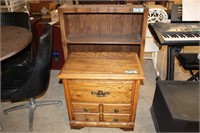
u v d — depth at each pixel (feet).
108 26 6.38
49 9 8.51
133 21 6.21
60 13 5.46
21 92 4.52
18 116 5.66
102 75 4.20
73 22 6.34
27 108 5.95
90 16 6.19
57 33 7.27
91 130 5.10
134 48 6.89
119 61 4.81
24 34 5.48
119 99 4.53
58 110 5.89
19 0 8.75
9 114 5.74
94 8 5.32
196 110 3.88
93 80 4.27
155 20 7.01
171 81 4.90
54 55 7.78
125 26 6.34
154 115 5.14
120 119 4.88
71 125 5.07
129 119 4.86
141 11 5.32
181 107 3.97
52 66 8.06
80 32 6.54
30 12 8.56
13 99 4.58
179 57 6.09
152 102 5.73
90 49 7.01
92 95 4.51
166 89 4.56
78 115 4.90
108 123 4.97
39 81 4.62
